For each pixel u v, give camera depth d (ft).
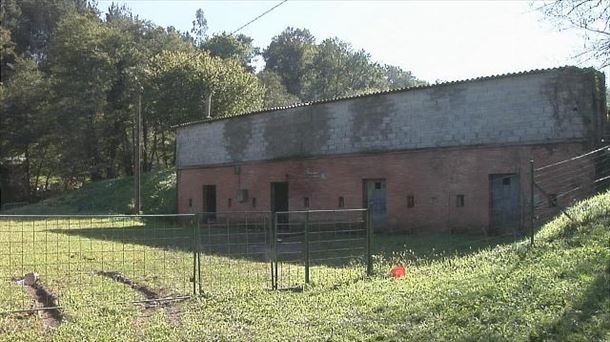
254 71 312.29
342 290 32.53
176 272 41.32
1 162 184.96
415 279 33.27
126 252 53.21
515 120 63.16
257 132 94.58
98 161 185.78
